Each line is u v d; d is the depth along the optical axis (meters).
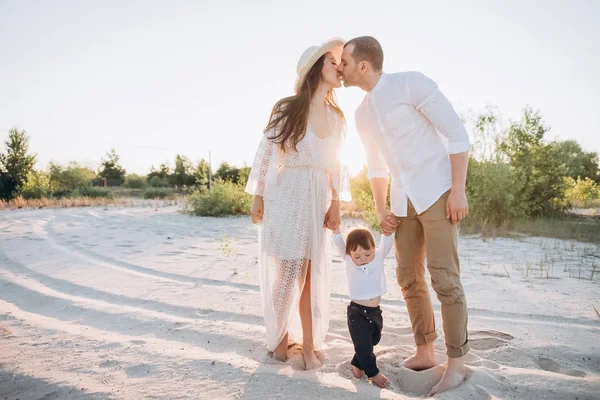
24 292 4.44
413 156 2.56
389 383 2.48
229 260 6.35
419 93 2.49
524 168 12.31
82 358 2.73
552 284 4.91
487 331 3.30
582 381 2.34
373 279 2.68
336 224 2.99
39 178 26.47
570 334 3.25
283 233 2.82
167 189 32.53
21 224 11.31
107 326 3.43
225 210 15.11
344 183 3.22
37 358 2.73
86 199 22.36
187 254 6.88
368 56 2.62
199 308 3.91
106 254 6.81
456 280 2.51
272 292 2.82
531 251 7.33
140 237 8.95
